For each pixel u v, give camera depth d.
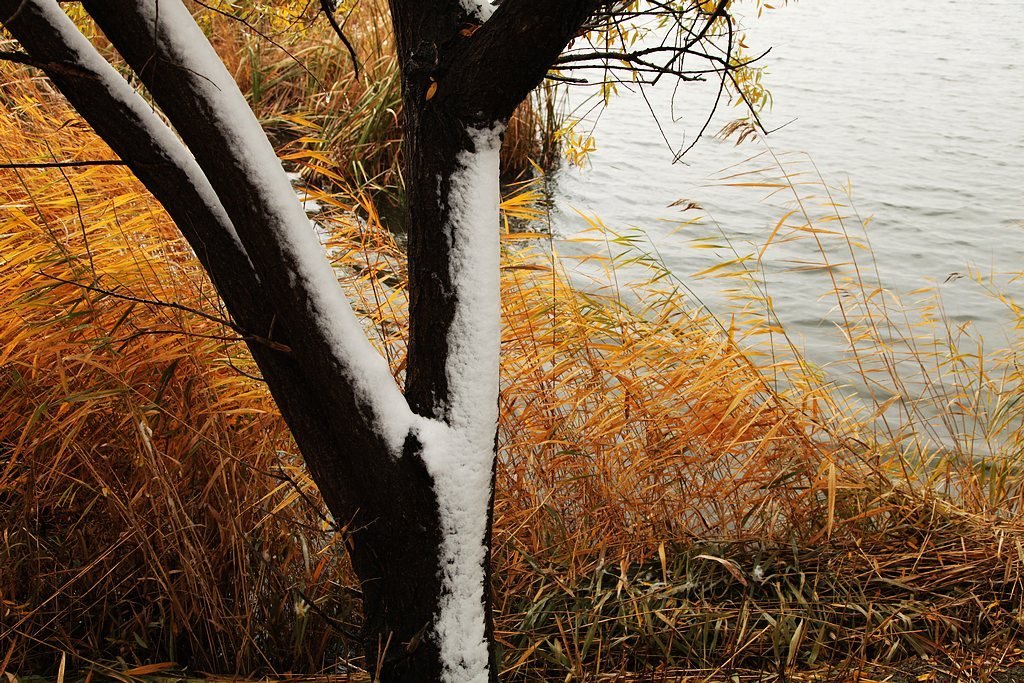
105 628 2.55
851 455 3.22
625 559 2.79
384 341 3.02
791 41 17.02
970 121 11.75
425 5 1.57
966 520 3.04
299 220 1.57
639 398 3.04
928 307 5.23
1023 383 4.10
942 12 20.55
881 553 2.91
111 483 2.58
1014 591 2.73
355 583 2.62
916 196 8.78
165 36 1.43
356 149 8.09
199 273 2.96
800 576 2.78
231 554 2.60
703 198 8.52
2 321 2.67
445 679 1.73
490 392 1.70
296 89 9.58
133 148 1.56
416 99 1.59
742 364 3.21
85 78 1.49
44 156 3.53
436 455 1.65
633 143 10.30
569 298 3.24
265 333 1.67
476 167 1.62
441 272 1.64
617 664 2.51
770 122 11.41
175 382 2.64
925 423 3.83
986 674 2.35
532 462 2.91
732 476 3.02
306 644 2.53
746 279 4.23
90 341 2.48
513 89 1.55
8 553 2.35
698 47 12.48
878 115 11.91
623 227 7.63
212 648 2.46
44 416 2.58
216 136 1.48
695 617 2.65
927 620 2.60
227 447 2.64
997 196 8.88
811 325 5.75
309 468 1.76
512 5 1.46
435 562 1.69
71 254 2.76
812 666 2.45
